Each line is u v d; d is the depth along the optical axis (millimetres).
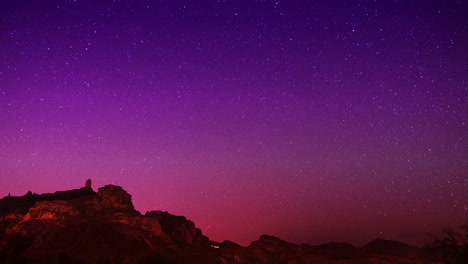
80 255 90438
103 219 111438
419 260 108250
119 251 93938
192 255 103188
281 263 107938
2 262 86312
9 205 138875
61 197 148375
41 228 102688
